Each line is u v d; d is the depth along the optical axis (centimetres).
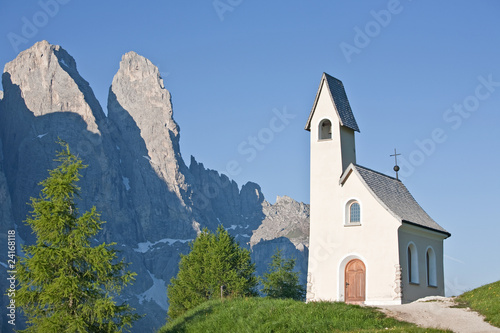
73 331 3497
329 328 3631
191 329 4316
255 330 3816
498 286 4216
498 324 3384
